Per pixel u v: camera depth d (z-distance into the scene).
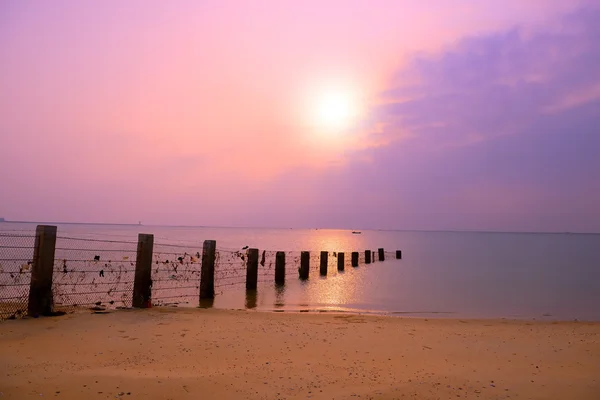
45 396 5.36
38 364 6.71
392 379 6.66
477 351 8.77
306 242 104.12
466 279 30.19
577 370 7.39
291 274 32.03
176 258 32.00
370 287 24.70
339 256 35.44
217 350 8.16
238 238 108.31
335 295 20.92
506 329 11.52
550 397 6.00
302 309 16.25
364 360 7.79
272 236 144.00
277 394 5.84
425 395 5.97
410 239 162.50
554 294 23.08
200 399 5.55
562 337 10.38
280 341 9.08
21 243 38.03
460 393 6.09
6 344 7.80
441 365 7.61
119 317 10.77
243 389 5.98
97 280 19.67
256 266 21.80
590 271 37.66
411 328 11.22
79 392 5.55
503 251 78.12
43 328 9.19
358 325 11.38
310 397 5.77
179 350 8.04
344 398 5.76
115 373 6.40
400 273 34.12
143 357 7.48
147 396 5.55
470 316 15.89
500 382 6.62
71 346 7.94
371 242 119.44
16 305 11.24
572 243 132.75
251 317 11.97
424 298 20.66
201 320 10.97
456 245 107.75
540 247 98.94
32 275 10.38
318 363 7.47
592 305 19.48
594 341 9.90
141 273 12.43
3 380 5.83
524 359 8.15
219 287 22.59
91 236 70.31
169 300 17.12
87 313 11.05
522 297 21.80
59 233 74.88
